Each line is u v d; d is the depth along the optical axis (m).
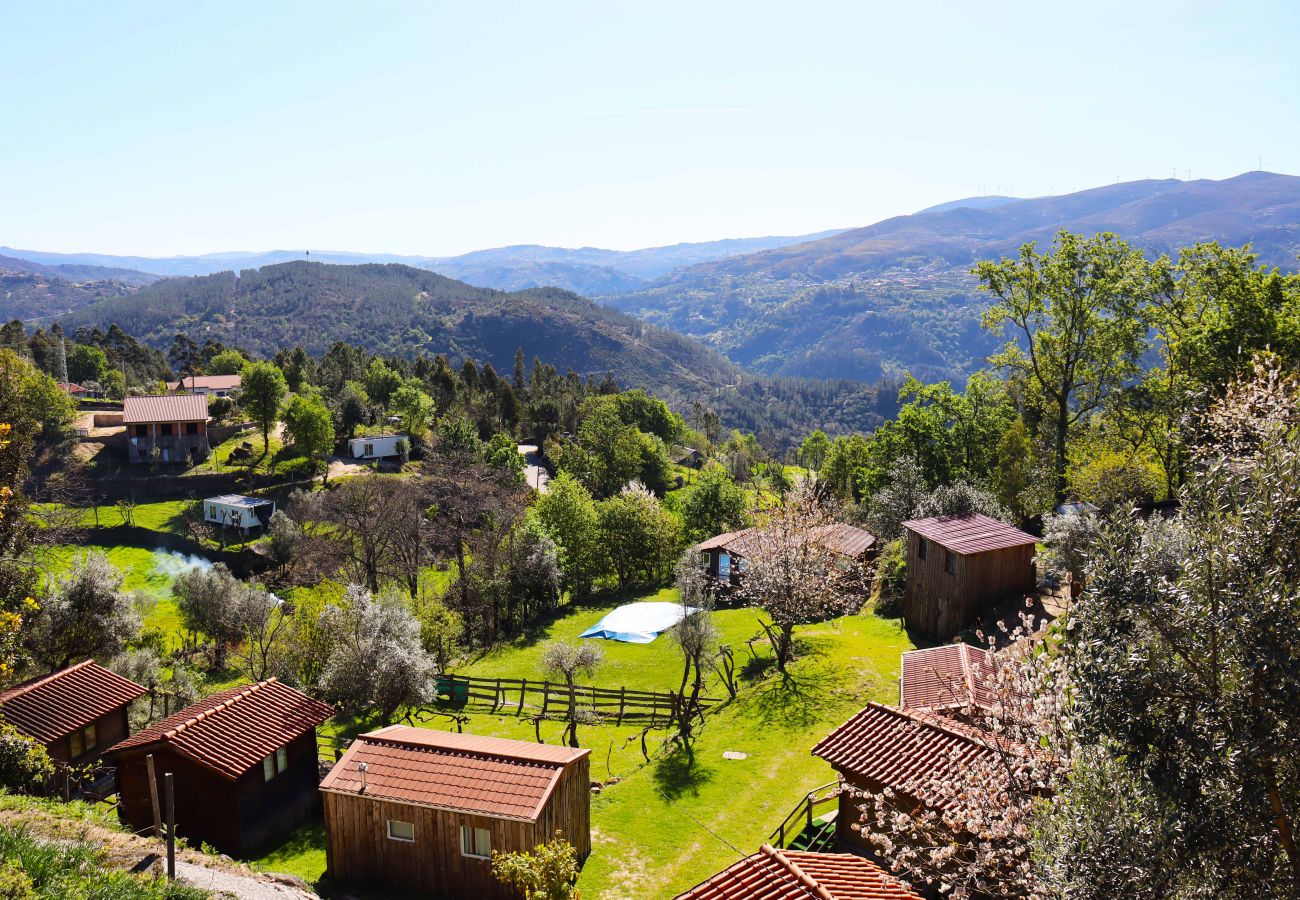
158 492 94.44
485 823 20.88
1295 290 44.12
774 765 27.83
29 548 33.59
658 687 40.38
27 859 12.35
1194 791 10.16
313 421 98.62
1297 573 10.14
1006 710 16.05
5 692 27.88
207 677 46.09
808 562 36.84
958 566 36.12
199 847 22.75
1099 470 45.19
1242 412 13.17
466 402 129.75
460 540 59.62
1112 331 52.50
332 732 35.47
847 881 15.20
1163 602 10.53
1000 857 14.90
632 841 23.72
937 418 68.19
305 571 66.69
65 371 142.00
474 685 41.59
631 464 98.12
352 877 22.16
